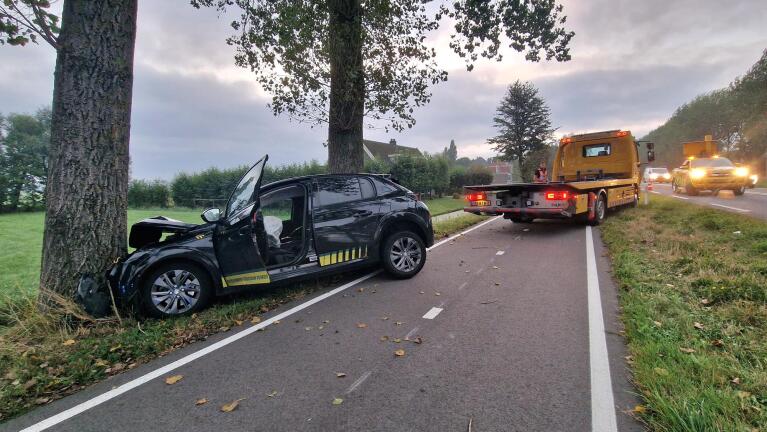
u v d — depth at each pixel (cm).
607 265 655
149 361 373
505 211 1000
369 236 589
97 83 478
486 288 555
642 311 415
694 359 306
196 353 383
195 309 480
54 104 474
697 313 408
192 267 478
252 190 509
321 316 470
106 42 481
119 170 501
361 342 392
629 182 1291
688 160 2020
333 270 559
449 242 951
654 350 327
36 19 454
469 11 997
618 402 274
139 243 548
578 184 939
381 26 873
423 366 337
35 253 1036
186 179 2980
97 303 461
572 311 450
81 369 352
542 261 703
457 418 264
